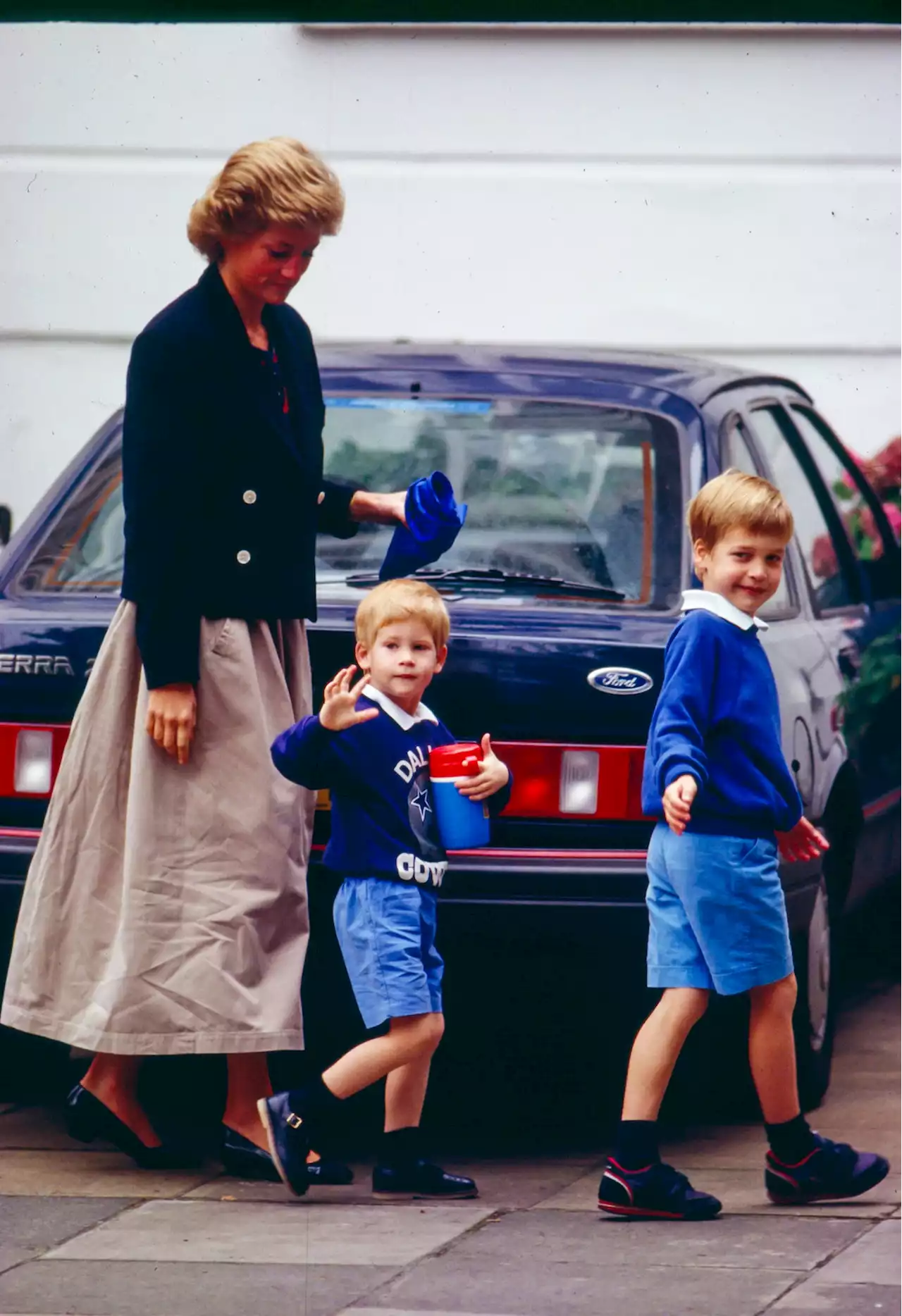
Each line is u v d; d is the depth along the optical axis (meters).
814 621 14.58
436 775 11.13
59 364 27.89
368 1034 12.51
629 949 11.72
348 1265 10.12
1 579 12.88
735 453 13.56
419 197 27.41
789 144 26.98
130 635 11.63
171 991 11.44
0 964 12.45
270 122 27.36
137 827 11.50
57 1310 9.43
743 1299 9.44
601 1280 9.80
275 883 11.55
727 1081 13.16
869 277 27.08
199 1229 10.80
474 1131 13.12
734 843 11.01
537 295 27.45
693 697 10.96
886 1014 16.86
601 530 12.79
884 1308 9.24
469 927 11.66
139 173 27.52
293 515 11.72
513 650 11.79
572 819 11.77
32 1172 12.09
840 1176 11.23
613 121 27.12
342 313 27.72
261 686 11.63
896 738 16.45
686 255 27.25
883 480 26.66
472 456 13.32
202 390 11.48
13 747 12.19
